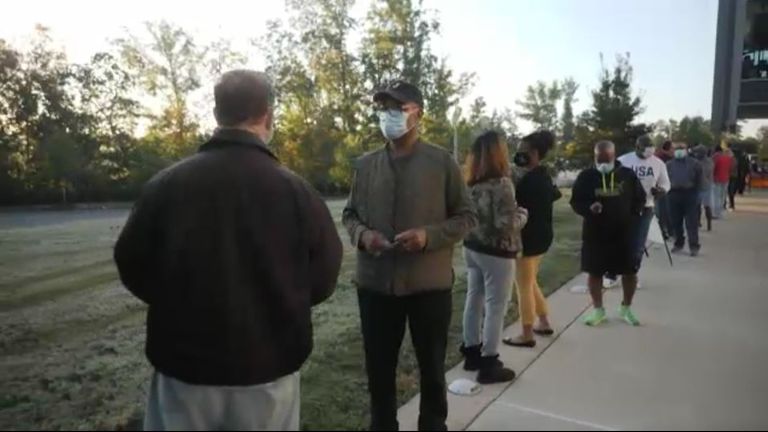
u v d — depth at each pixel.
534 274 4.72
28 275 8.43
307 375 4.20
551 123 54.72
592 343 4.84
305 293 2.32
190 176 2.20
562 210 17.97
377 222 3.01
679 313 5.82
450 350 4.71
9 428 3.43
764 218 14.97
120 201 31.81
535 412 3.50
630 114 25.69
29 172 30.41
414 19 27.70
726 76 29.91
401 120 2.94
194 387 2.20
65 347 4.98
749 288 6.96
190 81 34.72
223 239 2.16
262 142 2.34
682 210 9.31
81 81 35.28
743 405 3.60
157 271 2.23
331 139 28.14
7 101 33.91
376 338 3.12
